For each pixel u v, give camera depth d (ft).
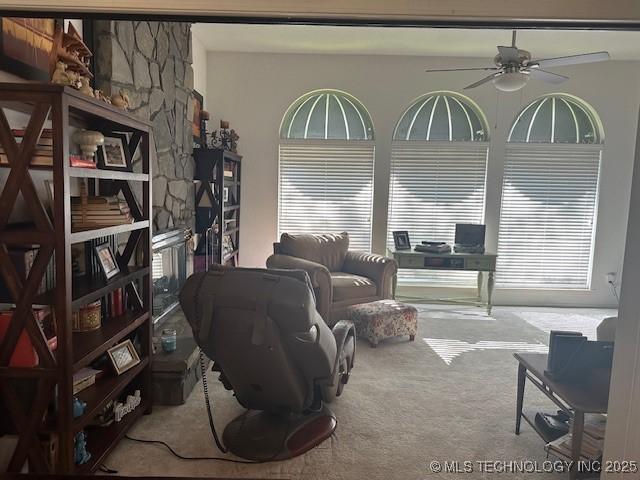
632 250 3.56
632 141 17.78
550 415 8.21
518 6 3.85
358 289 14.57
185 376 9.17
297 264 13.96
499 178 18.11
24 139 5.29
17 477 3.58
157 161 11.33
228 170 16.47
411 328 13.28
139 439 7.75
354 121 18.57
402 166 18.42
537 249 18.58
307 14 3.95
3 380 5.65
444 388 10.09
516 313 17.03
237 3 3.92
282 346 6.79
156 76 11.19
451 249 17.37
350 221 18.70
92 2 3.87
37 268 5.50
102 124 7.94
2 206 5.35
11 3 3.84
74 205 6.68
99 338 6.88
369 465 7.20
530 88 17.63
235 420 8.29
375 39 15.84
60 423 5.74
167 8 3.90
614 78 17.49
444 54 17.40
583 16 3.84
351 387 10.07
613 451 3.75
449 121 18.47
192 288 6.77
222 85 17.80
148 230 8.36
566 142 18.19
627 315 3.60
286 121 18.53
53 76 5.97
